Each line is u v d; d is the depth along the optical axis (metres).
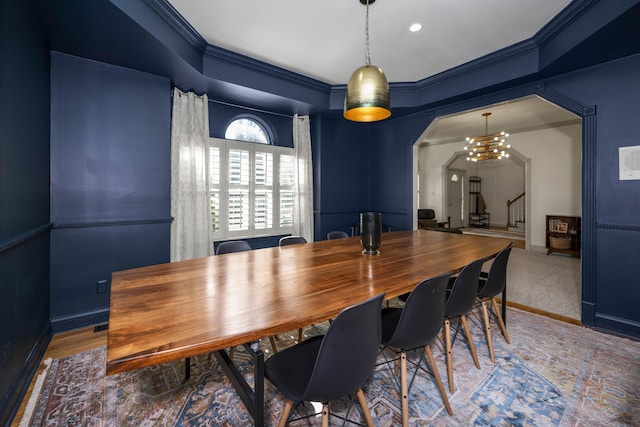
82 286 2.67
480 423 1.51
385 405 1.65
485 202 11.03
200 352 0.87
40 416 1.56
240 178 3.99
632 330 2.50
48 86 2.43
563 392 1.75
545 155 6.10
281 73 3.52
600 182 2.69
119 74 2.81
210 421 1.54
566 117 5.57
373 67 2.00
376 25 2.62
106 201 2.77
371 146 5.20
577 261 5.25
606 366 2.03
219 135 3.85
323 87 3.97
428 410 1.61
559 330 2.59
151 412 1.60
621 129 2.57
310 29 2.69
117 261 2.84
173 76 3.03
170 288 1.38
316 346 1.42
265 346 2.33
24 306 1.86
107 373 0.76
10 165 1.66
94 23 2.12
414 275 1.61
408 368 2.01
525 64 2.98
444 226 7.76
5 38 1.60
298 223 4.39
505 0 2.28
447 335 1.78
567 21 2.42
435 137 7.63
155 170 3.03
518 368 2.00
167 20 2.41
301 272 1.67
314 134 4.63
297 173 4.37
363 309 1.04
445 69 3.57
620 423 1.51
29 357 1.91
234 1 2.30
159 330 0.95
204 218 3.49
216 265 1.84
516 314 2.96
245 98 3.67
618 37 2.24
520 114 5.38
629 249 2.54
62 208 2.56
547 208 6.09
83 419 1.54
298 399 1.06
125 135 2.85
